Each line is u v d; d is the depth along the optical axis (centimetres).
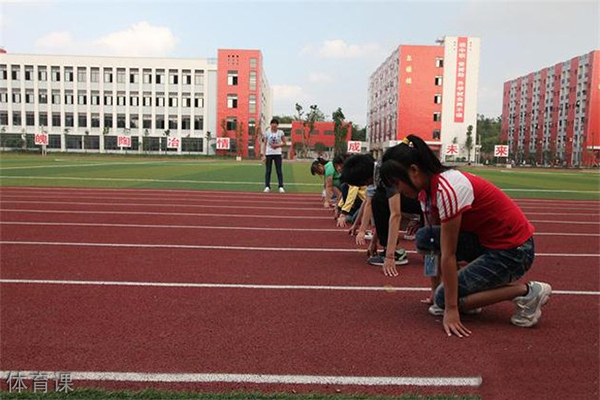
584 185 1952
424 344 286
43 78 6125
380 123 7525
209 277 429
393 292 393
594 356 272
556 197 1344
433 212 323
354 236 643
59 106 6162
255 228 709
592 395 228
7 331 296
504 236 306
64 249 537
